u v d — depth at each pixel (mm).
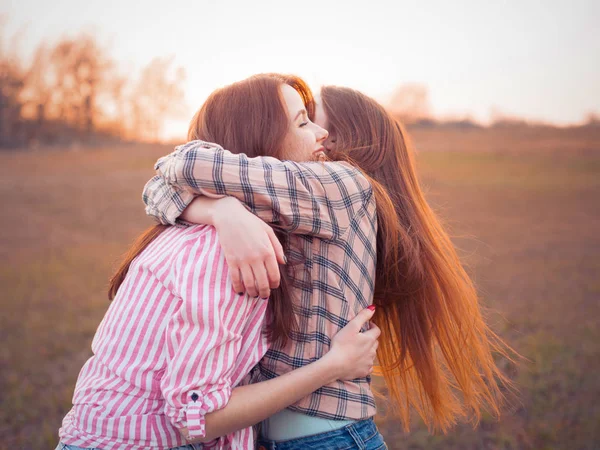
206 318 964
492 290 4855
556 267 5434
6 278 5555
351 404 1165
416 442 2660
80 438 1025
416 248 1443
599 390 3061
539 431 2674
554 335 3883
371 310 1233
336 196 1210
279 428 1168
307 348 1153
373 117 1558
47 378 3508
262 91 1259
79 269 5902
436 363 1559
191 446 1046
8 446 2693
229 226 1030
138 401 1023
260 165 1120
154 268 1082
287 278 1164
